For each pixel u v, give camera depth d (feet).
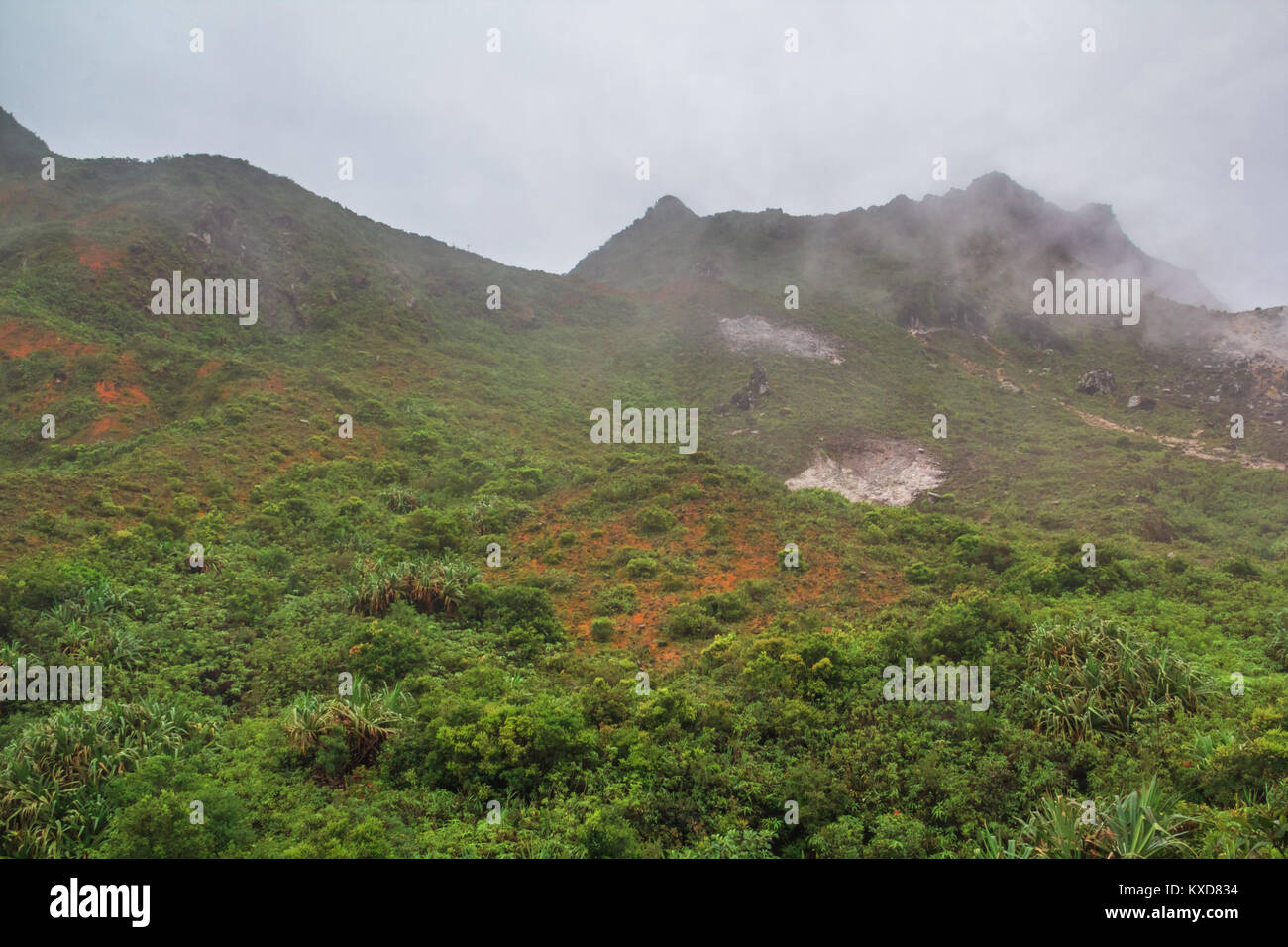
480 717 52.31
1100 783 45.75
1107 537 136.87
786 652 64.64
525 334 332.80
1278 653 67.31
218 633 73.87
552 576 98.53
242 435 150.00
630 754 50.65
